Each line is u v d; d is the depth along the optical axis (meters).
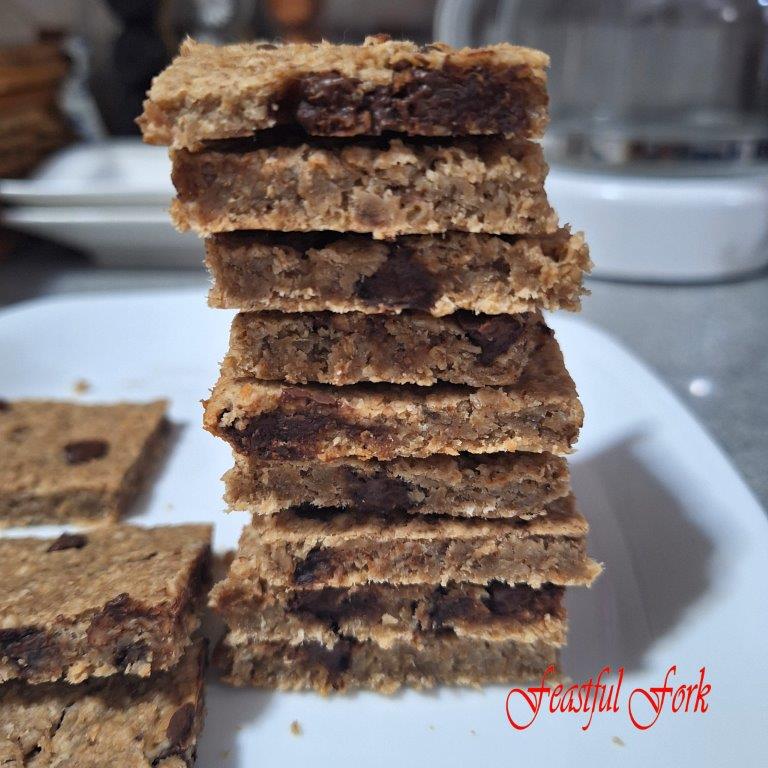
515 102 0.13
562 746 0.15
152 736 0.14
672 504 0.19
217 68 0.14
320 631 0.16
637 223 0.33
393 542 0.16
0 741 0.14
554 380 0.15
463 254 0.14
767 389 0.26
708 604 0.17
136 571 0.16
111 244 0.35
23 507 0.20
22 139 0.35
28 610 0.15
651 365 0.27
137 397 0.25
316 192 0.13
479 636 0.16
